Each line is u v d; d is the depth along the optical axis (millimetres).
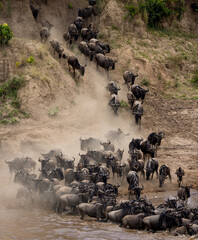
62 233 65812
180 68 185625
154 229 67000
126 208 71625
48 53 160125
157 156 122000
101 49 174000
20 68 150625
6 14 171875
